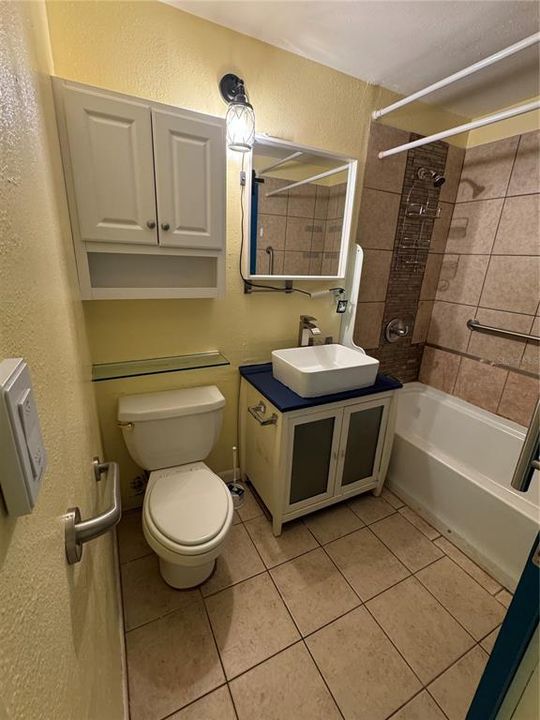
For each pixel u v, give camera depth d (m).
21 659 0.28
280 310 1.88
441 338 2.48
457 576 1.48
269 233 1.69
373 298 2.21
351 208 1.85
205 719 1.00
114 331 1.51
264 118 1.52
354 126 1.76
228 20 1.31
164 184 1.21
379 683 1.10
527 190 1.94
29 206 0.49
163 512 1.26
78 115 1.05
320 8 1.25
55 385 0.54
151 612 1.29
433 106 1.97
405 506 1.89
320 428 1.61
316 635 1.23
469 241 2.24
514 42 1.43
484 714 0.79
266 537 1.65
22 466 0.28
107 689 0.76
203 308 1.66
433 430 2.46
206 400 1.56
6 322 0.32
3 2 0.42
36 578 0.34
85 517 0.70
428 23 1.32
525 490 0.68
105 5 1.15
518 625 0.69
